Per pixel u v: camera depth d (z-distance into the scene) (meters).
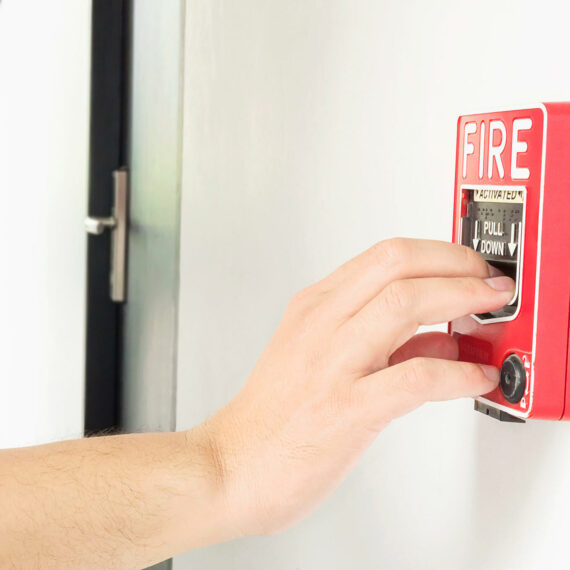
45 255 2.12
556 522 0.47
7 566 0.52
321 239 0.82
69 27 1.93
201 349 1.23
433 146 0.61
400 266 0.47
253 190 1.01
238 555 1.08
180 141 1.35
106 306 2.01
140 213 1.78
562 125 0.40
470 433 0.57
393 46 0.67
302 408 0.50
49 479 0.54
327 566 0.83
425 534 0.64
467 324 0.49
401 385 0.45
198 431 0.55
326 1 0.79
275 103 0.93
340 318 0.49
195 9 1.26
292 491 0.51
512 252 0.44
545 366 0.41
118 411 2.03
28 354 2.27
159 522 0.52
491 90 0.53
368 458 0.74
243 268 1.04
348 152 0.76
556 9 0.47
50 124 2.06
